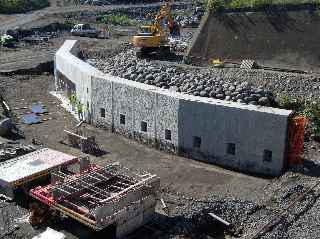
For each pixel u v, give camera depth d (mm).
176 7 61219
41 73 35625
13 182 17312
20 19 54062
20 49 42250
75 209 15688
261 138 19672
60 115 27203
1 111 26969
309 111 22953
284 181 18750
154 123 22531
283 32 28500
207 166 20875
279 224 15984
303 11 28438
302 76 25172
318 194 17641
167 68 28188
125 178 17047
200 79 25453
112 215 15359
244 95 23000
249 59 28688
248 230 16031
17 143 22891
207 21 31109
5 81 33031
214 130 20719
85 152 22391
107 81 24125
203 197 17969
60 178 17438
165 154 22172
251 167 20156
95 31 47688
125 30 50750
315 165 19906
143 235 16047
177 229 16219
